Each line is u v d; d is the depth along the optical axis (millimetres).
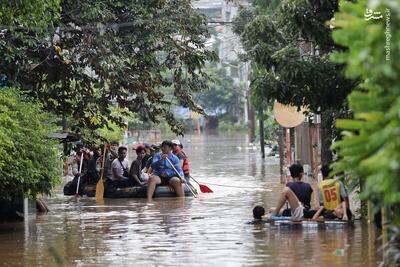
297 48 35719
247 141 146875
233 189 58625
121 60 47219
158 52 58750
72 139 51969
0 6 33188
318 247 29031
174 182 53719
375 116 13094
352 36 13016
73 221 40375
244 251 28703
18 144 34281
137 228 36719
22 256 29031
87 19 46312
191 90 52125
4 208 40438
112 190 54938
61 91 49531
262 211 36438
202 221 38781
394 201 12828
